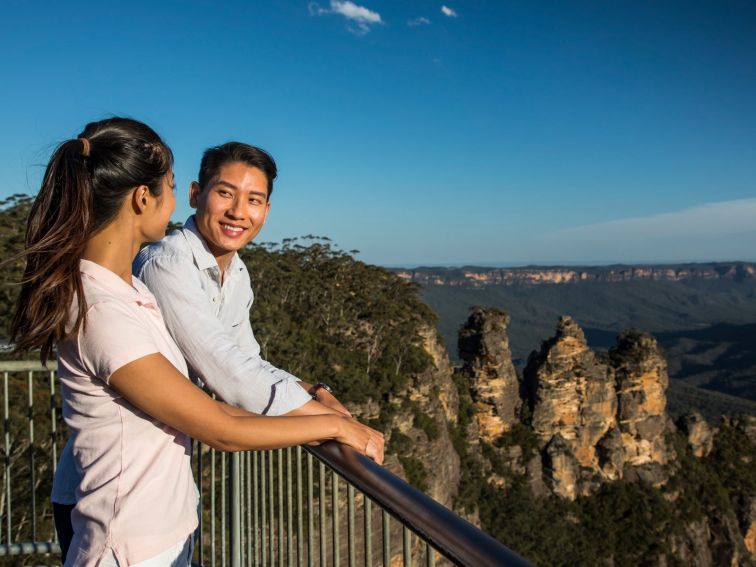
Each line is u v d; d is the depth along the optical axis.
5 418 3.69
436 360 59.47
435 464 49.44
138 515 1.55
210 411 1.53
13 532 7.72
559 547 58.12
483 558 1.14
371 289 65.56
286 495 2.40
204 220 2.27
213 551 2.96
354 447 1.84
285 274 58.66
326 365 47.28
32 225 1.54
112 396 1.54
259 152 2.31
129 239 1.64
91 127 1.63
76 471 1.69
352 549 1.77
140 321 1.57
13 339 1.53
